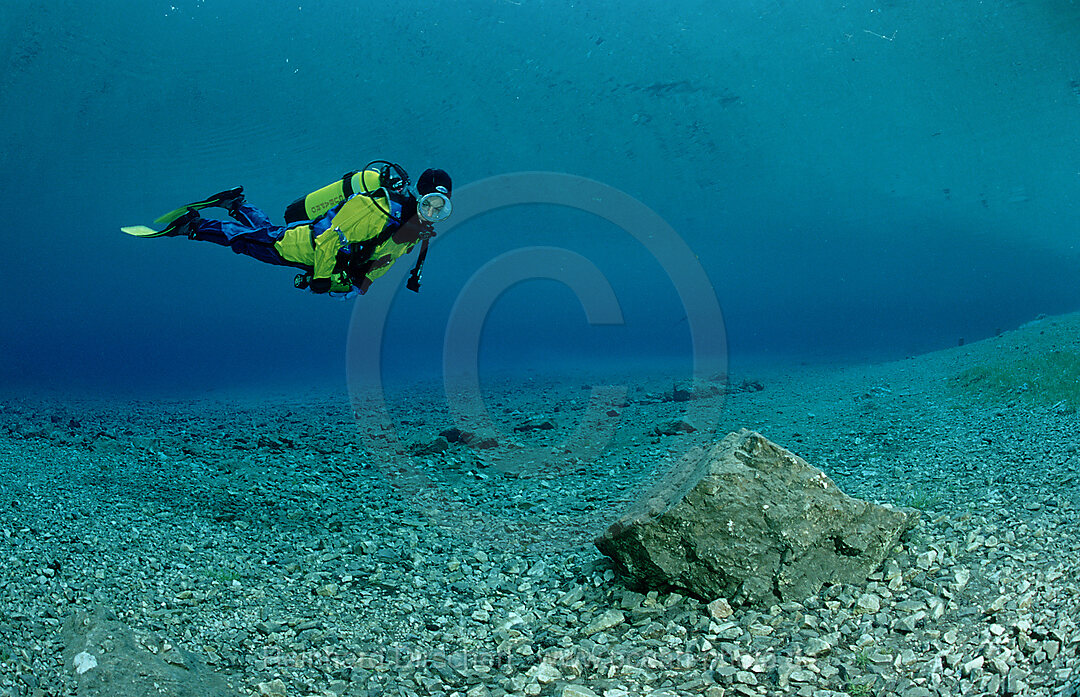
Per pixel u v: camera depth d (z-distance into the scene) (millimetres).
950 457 9617
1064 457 8664
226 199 4594
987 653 4078
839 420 13711
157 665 4109
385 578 6184
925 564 5473
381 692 4250
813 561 5211
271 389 27344
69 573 5535
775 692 4047
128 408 19688
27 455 10375
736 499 5184
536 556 6824
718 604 5047
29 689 3791
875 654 4305
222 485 9320
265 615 5285
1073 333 22016
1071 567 5113
